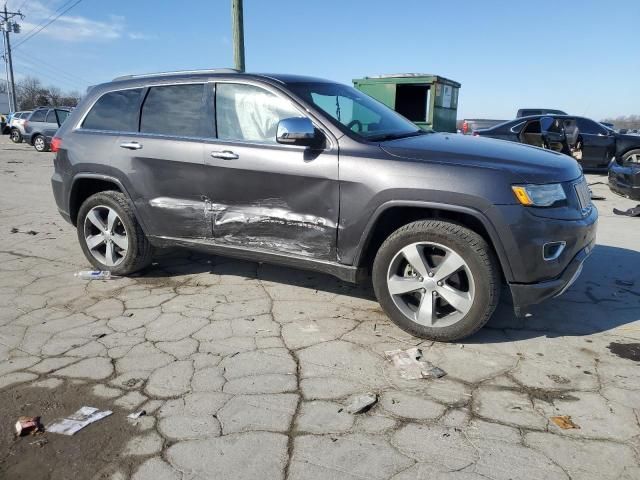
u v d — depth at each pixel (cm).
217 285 470
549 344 354
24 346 355
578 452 246
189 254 560
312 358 336
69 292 455
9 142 2800
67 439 259
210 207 421
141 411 279
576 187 354
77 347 353
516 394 294
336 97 425
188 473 235
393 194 346
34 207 859
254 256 414
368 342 359
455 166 337
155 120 453
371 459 242
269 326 384
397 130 423
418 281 355
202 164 416
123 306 423
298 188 380
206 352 345
